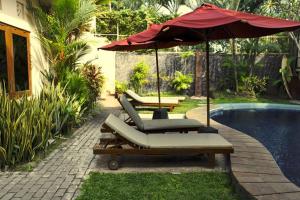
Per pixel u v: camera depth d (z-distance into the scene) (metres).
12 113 6.11
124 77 19.12
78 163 5.72
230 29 6.84
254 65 18.80
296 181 5.71
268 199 3.79
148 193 4.39
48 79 10.57
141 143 5.31
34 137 6.00
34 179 4.91
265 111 14.33
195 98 17.48
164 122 7.47
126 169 5.43
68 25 10.71
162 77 18.97
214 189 4.57
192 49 21.23
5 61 8.26
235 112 13.98
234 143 6.55
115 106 13.41
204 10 5.69
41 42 10.90
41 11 10.44
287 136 9.58
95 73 14.62
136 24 23.69
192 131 7.53
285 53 18.84
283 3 19.30
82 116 10.13
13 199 4.19
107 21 23.31
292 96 17.98
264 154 5.74
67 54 11.02
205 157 6.10
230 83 18.94
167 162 5.83
